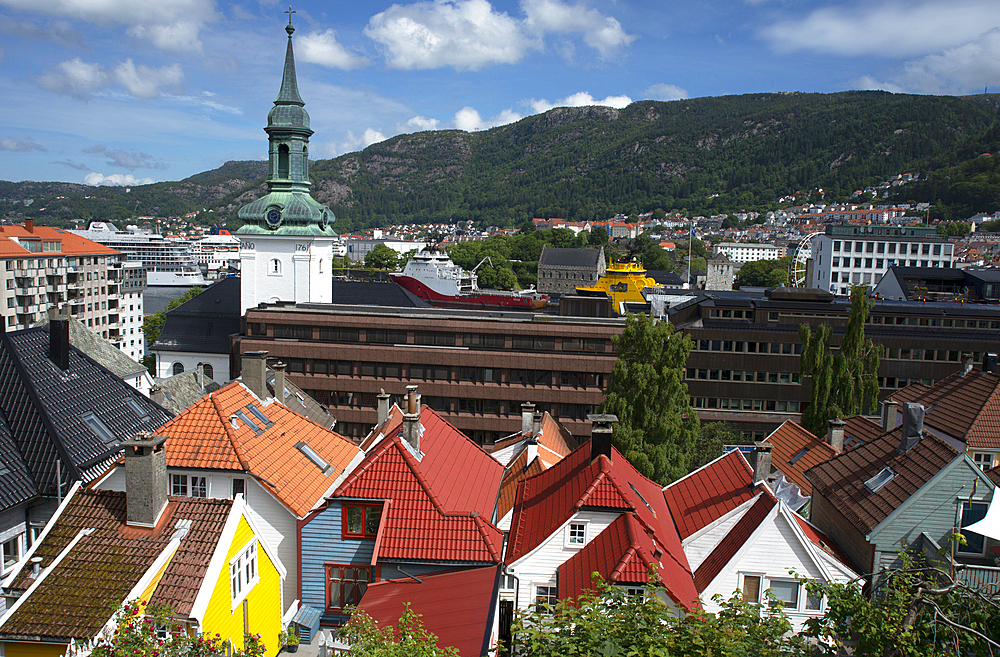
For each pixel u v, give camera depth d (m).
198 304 92.62
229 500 25.05
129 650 17.66
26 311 130.50
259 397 38.41
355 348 70.94
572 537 29.64
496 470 39.06
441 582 27.06
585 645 16.83
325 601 29.78
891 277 125.12
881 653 15.94
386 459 30.20
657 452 49.16
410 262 150.25
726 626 18.33
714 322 77.56
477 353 69.75
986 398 44.31
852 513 31.25
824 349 56.62
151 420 37.66
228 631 23.78
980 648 15.59
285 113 86.75
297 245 88.12
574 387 69.38
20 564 23.70
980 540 29.56
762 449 32.66
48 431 31.05
